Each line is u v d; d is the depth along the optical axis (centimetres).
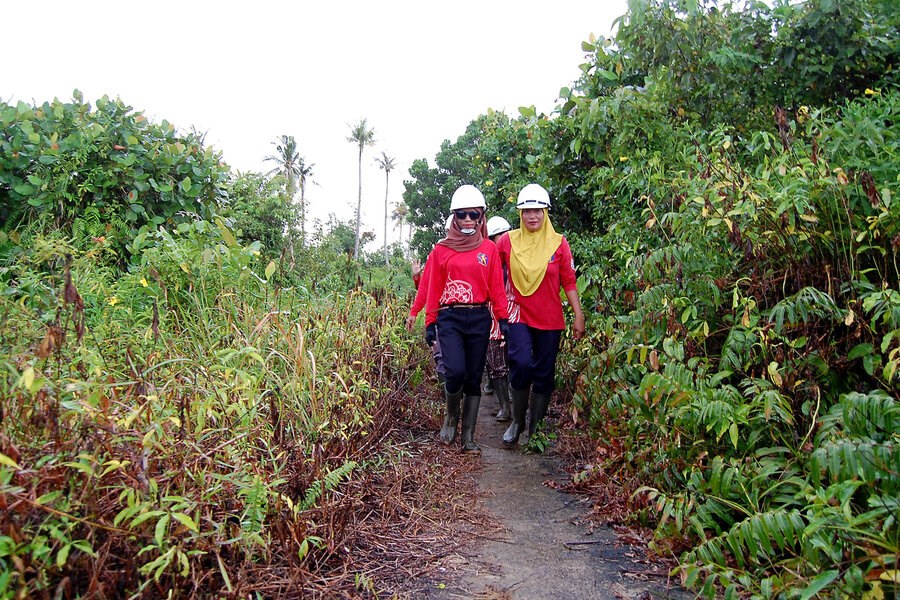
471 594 255
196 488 225
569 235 683
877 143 291
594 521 334
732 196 301
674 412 287
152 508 201
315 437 322
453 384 461
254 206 1177
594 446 432
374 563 279
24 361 231
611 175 489
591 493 374
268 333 389
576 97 538
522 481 404
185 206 632
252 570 230
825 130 297
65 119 586
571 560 288
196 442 231
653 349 308
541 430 495
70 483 196
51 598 179
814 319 273
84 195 573
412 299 798
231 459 246
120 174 586
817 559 204
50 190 537
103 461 200
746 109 481
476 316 461
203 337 386
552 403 628
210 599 207
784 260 298
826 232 271
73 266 390
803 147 312
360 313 546
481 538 313
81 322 236
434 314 473
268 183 1267
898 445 200
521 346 462
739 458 285
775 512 217
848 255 274
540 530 324
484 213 481
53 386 203
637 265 354
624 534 314
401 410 509
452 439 482
